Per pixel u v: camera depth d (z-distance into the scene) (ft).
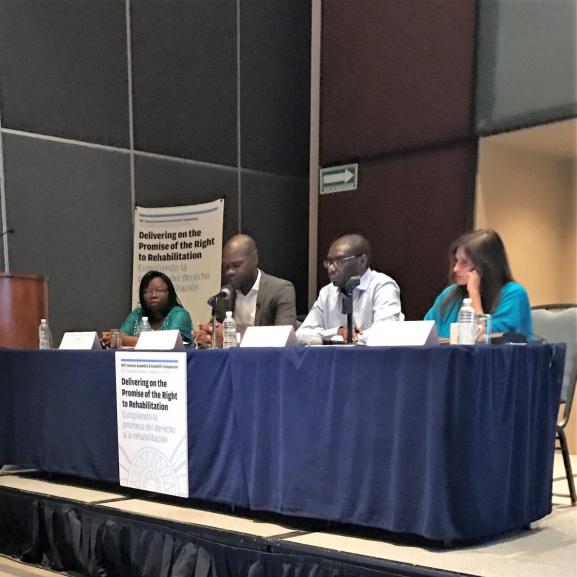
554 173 17.53
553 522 7.54
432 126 16.56
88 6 15.74
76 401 9.09
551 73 14.10
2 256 14.38
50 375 9.48
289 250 19.99
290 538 6.58
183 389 7.71
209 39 18.06
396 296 10.50
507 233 16.34
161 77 17.12
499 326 7.99
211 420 7.52
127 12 16.44
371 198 18.04
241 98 18.81
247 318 12.10
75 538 8.07
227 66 18.47
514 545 6.40
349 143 18.54
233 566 6.65
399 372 6.15
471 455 6.07
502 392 6.48
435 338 6.45
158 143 17.10
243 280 12.05
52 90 15.19
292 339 7.39
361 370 6.40
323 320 11.02
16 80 14.61
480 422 6.19
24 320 11.10
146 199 16.88
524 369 6.88
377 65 17.78
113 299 16.26
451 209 16.24
